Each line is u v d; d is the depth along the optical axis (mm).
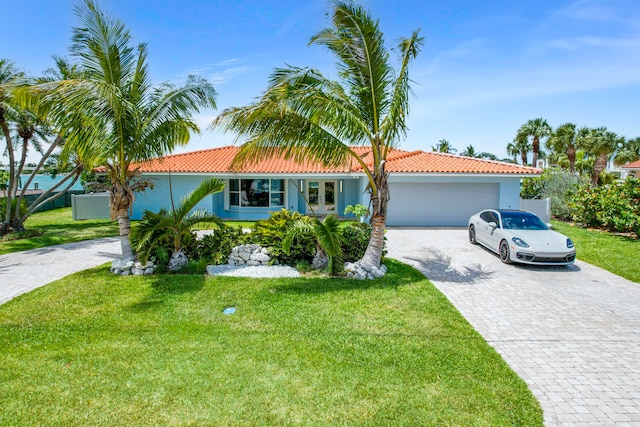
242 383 4469
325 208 22984
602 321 6734
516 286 8875
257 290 8086
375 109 9094
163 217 9836
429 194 19125
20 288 8531
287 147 8695
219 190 9859
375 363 5016
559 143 36812
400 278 9234
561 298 8008
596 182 33625
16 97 7891
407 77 8953
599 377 4828
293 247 10141
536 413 4023
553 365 5133
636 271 10250
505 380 4652
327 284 8570
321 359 5090
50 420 3787
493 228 12266
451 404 4141
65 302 7324
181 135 10398
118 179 9602
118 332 5926
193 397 4180
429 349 5453
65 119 8281
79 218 22109
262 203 22297
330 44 8852
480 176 18609
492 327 6430
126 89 9633
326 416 3889
